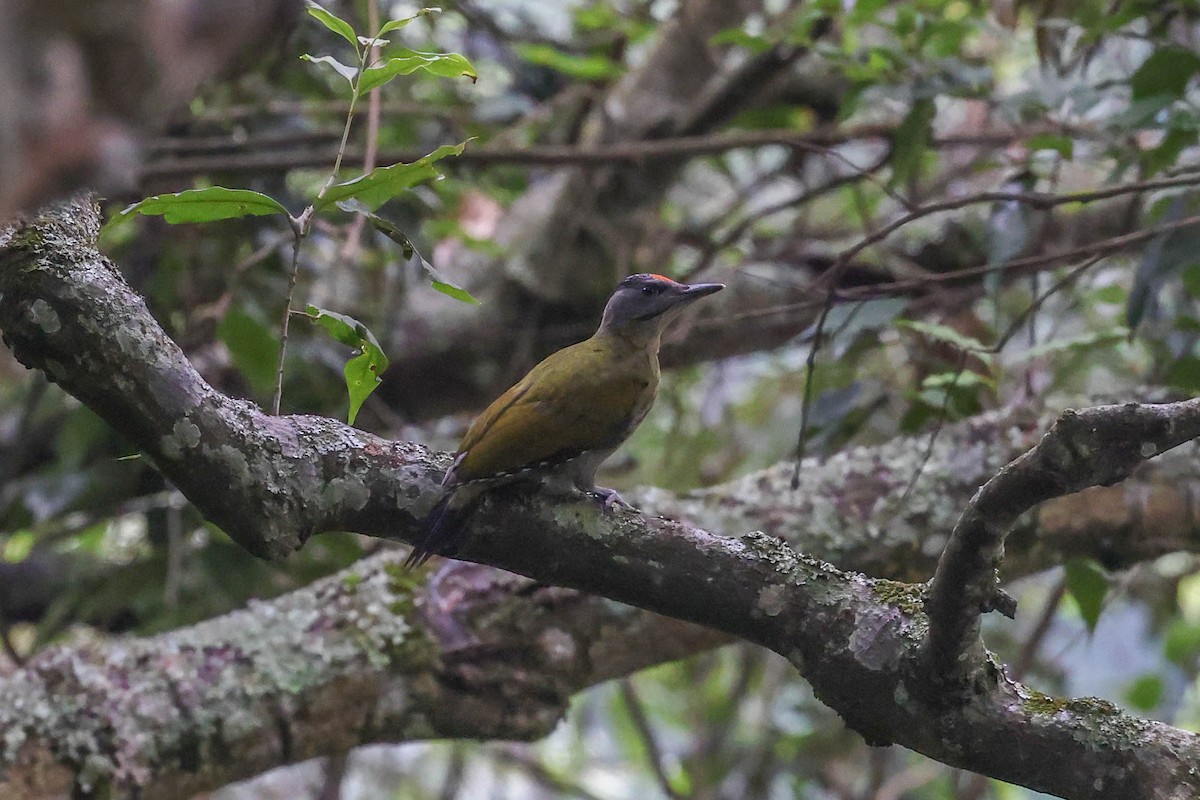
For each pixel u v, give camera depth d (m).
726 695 18.34
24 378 13.59
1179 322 10.00
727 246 13.23
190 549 11.85
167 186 12.57
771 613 6.38
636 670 9.49
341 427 6.64
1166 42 10.21
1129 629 17.20
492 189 14.34
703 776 16.25
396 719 8.91
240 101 13.13
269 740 8.62
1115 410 5.08
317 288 13.62
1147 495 9.39
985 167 11.49
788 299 13.66
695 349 13.78
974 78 10.30
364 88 6.33
